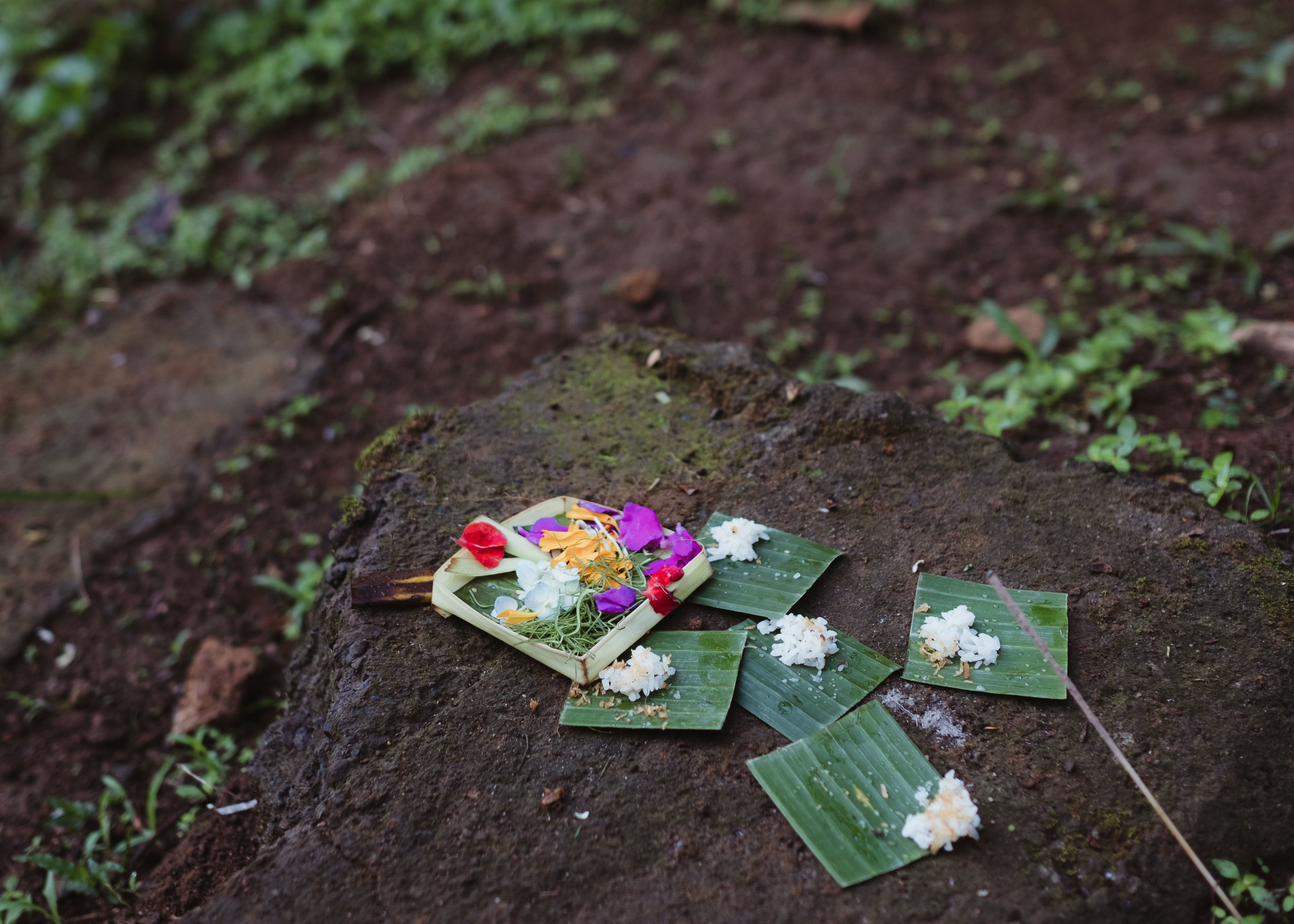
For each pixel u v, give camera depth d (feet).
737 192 16.65
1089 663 7.00
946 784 6.20
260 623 11.83
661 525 8.02
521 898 6.00
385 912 5.99
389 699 6.97
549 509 7.91
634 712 6.75
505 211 16.83
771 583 7.50
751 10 20.15
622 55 20.08
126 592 12.32
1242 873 6.04
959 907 5.83
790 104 18.24
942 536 7.88
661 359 9.52
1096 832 6.14
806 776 6.44
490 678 7.10
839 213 16.03
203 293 16.49
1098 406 11.30
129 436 14.16
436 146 18.53
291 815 6.95
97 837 9.57
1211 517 7.90
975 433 8.64
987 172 16.44
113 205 18.85
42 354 15.81
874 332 14.14
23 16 22.07
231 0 22.17
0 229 18.89
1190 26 19.02
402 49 20.31
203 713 10.64
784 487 8.31
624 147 17.90
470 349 14.65
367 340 15.08
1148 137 16.66
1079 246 14.83
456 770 6.61
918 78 18.56
